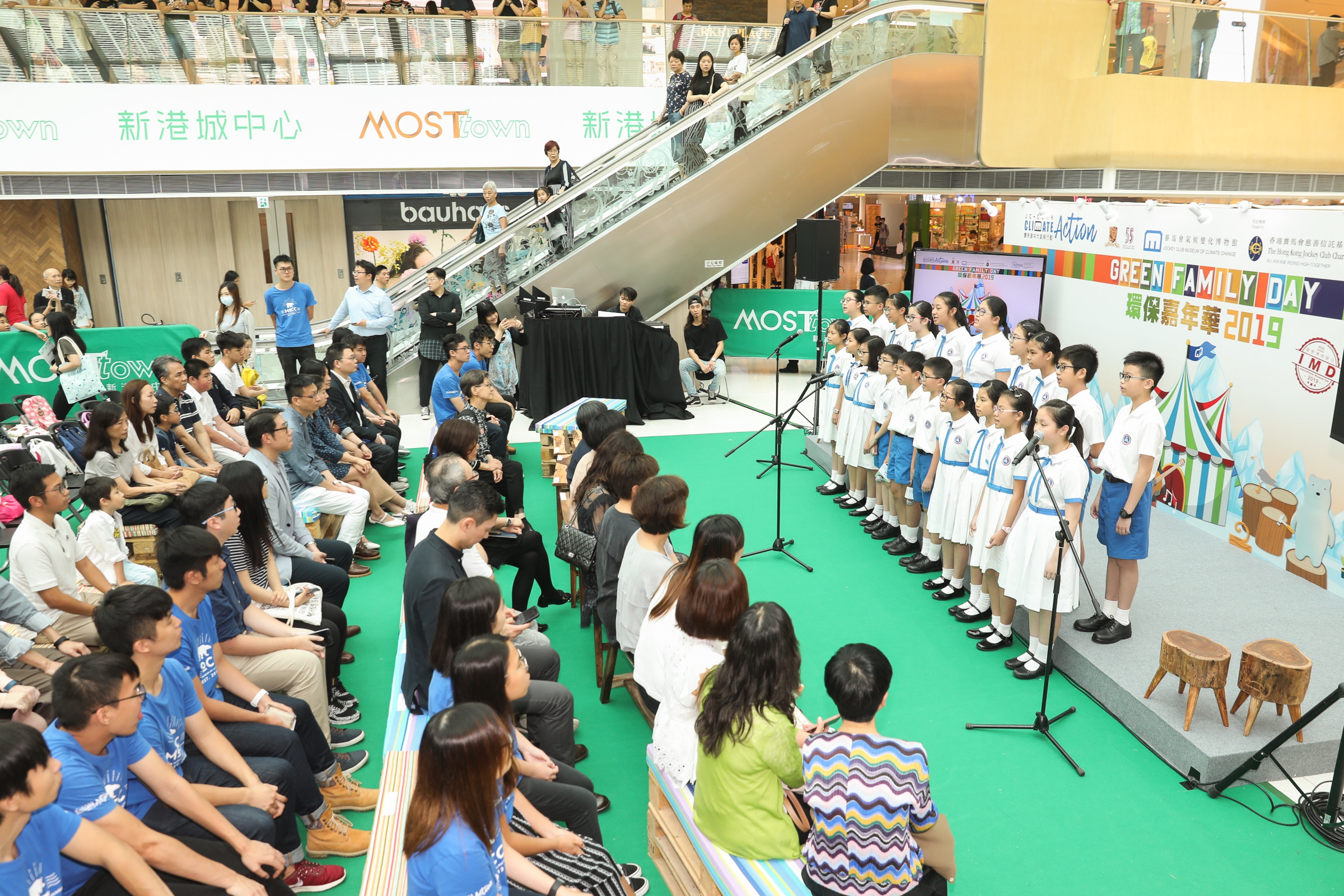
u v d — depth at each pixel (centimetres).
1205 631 512
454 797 225
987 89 1041
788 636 289
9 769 220
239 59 1186
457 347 743
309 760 382
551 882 264
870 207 2489
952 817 390
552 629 562
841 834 269
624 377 1046
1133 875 355
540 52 1271
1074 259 811
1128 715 455
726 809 296
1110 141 987
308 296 966
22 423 739
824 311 1214
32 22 1115
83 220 1446
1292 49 1022
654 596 386
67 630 446
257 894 277
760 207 1101
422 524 446
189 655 343
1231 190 1038
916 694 489
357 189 1266
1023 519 490
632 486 445
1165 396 705
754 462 905
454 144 1271
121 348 920
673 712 343
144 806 305
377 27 1213
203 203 1473
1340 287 548
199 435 704
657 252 1102
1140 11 966
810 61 1057
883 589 620
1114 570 505
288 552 516
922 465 632
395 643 548
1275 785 411
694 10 1780
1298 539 588
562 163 1146
